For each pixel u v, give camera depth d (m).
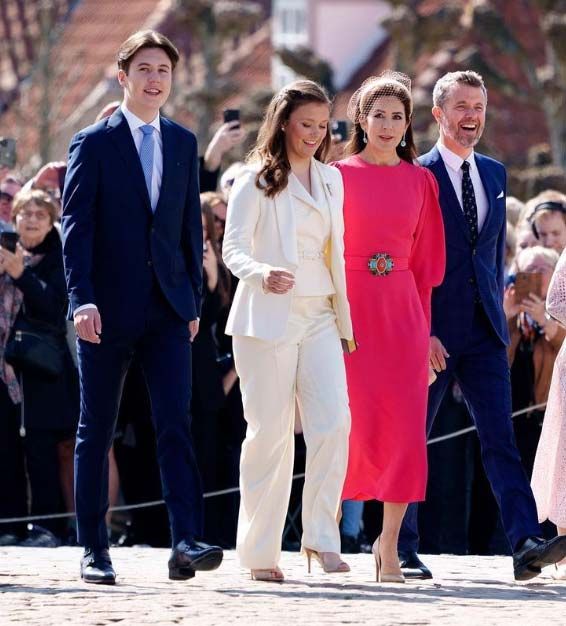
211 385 42.75
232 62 126.38
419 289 33.66
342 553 41.97
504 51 94.62
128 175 31.50
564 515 33.56
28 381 43.25
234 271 31.41
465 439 42.91
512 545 33.06
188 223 32.03
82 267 31.14
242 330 31.77
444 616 27.69
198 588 30.95
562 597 30.81
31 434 43.25
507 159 99.50
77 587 30.94
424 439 32.78
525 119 108.75
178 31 129.88
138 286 31.41
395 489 32.56
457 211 34.38
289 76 122.75
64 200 31.62
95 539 31.80
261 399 31.77
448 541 42.81
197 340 42.75
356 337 32.81
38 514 43.41
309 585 31.73
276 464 32.12
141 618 27.14
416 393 32.72
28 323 43.06
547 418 34.19
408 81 34.28
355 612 27.89
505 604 29.42
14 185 46.78
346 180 33.12
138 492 43.34
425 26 96.38
